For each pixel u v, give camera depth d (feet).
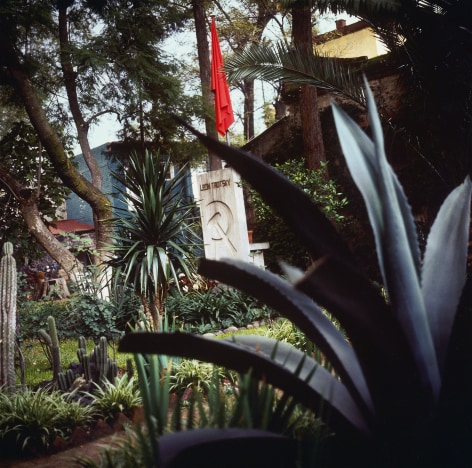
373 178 8.46
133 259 24.47
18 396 14.76
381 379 7.88
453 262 9.06
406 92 41.14
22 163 49.34
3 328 17.94
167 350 8.09
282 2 28.86
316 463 7.25
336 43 72.84
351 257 8.23
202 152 62.49
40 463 12.76
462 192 9.64
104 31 56.39
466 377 8.82
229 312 34.01
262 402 7.87
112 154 64.23
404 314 7.86
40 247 50.39
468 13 26.53
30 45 53.52
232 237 41.09
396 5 26.84
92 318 30.55
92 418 14.83
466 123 28.14
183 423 8.28
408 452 8.18
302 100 48.03
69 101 57.11
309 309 8.70
